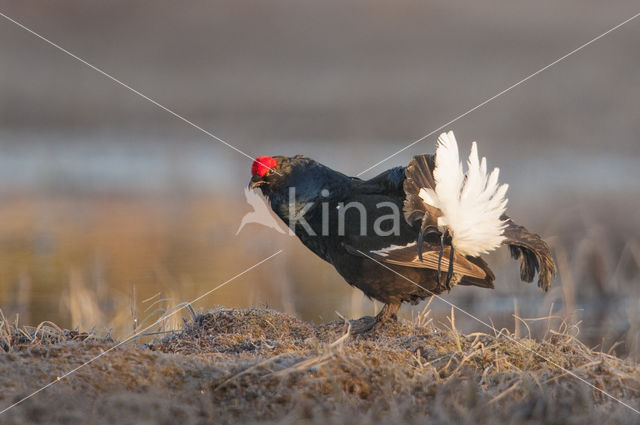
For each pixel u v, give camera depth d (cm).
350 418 747
